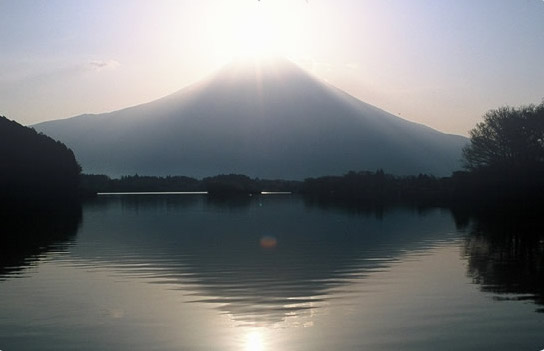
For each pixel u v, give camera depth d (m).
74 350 12.23
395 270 21.23
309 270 21.39
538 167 59.78
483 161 66.44
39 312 15.12
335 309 15.24
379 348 12.18
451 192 76.44
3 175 73.00
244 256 25.50
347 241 31.50
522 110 63.56
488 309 15.06
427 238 32.78
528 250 26.98
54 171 81.00
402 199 100.19
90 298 16.69
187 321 14.24
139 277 20.12
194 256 25.44
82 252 26.88
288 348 12.27
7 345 12.54
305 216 54.50
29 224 44.81
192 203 89.62
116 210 67.06
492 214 55.12
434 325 13.70
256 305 15.75
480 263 22.86
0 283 19.02
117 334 13.20
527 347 12.14
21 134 76.56
